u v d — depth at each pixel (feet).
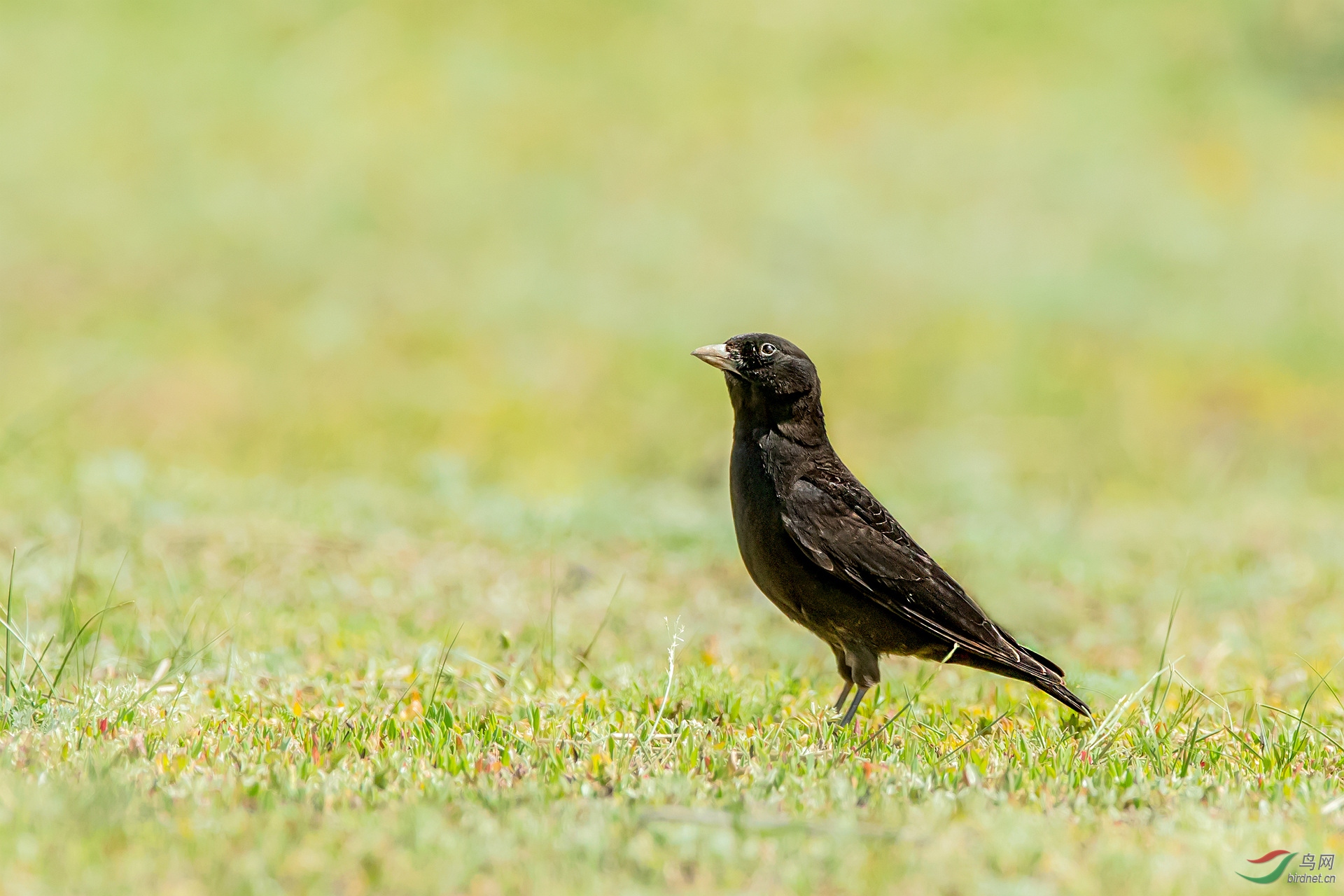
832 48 100.89
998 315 74.59
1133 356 71.41
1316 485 56.95
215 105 91.40
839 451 62.49
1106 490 55.52
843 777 18.94
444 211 82.58
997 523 42.78
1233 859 16.17
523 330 71.82
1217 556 39.52
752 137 91.45
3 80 91.15
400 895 14.70
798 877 15.21
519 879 15.05
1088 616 33.96
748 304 75.66
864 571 23.88
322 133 89.35
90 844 15.48
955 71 99.04
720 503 46.52
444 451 56.75
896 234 81.97
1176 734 22.82
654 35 101.60
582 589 34.53
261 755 19.85
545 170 87.45
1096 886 15.19
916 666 29.25
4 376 61.41
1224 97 96.53
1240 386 69.10
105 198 80.74
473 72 96.27
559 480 53.93
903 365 70.44
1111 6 106.01
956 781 19.39
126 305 70.49
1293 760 21.29
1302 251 81.41
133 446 54.29
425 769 19.43
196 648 26.94
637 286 77.00
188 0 101.71
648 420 63.57
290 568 34.47
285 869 15.17
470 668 27.09
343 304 72.74
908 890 15.07
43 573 31.37
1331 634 31.58
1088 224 83.87
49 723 20.88
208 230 78.74
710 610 33.19
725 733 22.02
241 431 58.49
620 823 16.70
